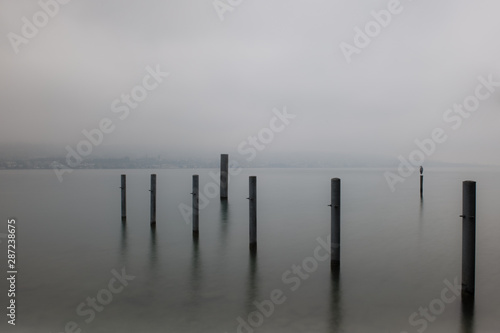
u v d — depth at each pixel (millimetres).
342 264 7527
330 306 5316
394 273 6906
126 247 9109
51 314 5074
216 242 9648
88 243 9539
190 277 6770
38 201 18531
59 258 8109
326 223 12648
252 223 9070
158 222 12656
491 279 6461
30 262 7781
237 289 6094
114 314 5082
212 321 4840
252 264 7598
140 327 4664
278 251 8695
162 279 6652
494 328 4574
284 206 17375
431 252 8523
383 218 13672
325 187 29969
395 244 9391
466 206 5613
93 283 6426
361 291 5945
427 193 24438
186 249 8914
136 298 5691
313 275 6812
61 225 12109
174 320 4879
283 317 4961
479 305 5289
